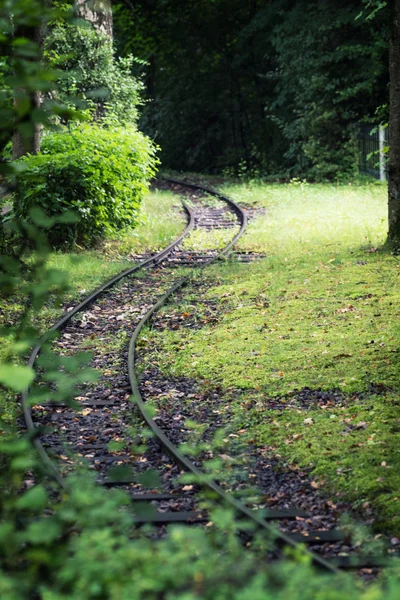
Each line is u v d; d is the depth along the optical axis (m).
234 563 4.49
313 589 4.14
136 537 5.58
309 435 7.85
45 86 4.72
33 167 17.11
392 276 14.30
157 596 4.37
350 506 6.42
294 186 31.33
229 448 7.63
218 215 24.17
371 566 5.38
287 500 6.55
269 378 9.54
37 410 8.49
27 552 4.70
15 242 10.59
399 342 10.48
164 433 7.92
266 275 15.16
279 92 41.84
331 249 17.17
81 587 4.25
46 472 6.10
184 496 6.49
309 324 11.73
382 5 18.11
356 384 9.13
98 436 7.88
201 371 9.93
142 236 19.64
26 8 4.71
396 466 7.03
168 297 13.63
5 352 10.18
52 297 13.17
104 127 23.72
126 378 9.68
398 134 16.08
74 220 5.23
